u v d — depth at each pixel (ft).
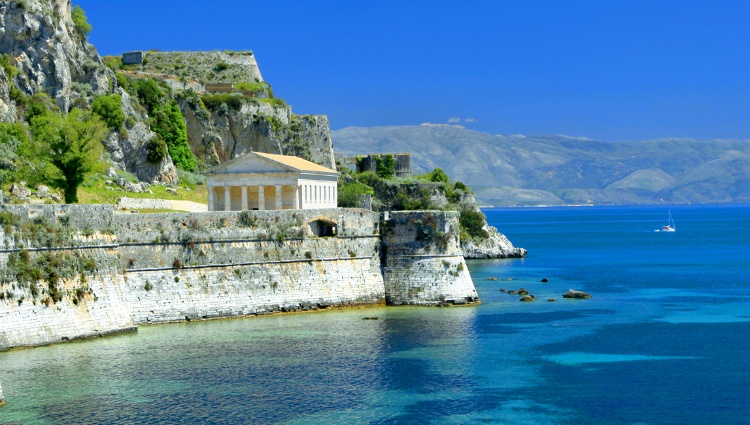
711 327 410.72
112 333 355.56
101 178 604.90
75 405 274.98
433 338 370.32
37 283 331.77
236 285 401.29
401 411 278.87
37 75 626.64
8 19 618.44
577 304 471.62
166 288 385.50
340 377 311.68
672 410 283.59
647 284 576.61
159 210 565.12
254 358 331.98
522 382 311.68
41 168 517.96
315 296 418.92
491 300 472.85
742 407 286.25
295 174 512.22
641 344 371.35
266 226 412.16
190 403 280.31
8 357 317.22
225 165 517.55
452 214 444.55
